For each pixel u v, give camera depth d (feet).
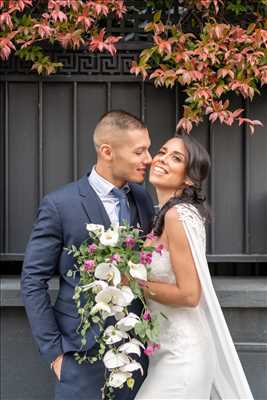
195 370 11.12
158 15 14.89
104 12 14.51
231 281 15.49
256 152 15.65
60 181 15.79
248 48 14.66
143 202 12.12
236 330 14.88
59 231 11.10
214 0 14.62
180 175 11.44
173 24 15.53
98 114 15.72
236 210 15.74
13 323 14.99
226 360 11.37
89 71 15.62
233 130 15.64
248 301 14.58
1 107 15.72
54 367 11.27
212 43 14.62
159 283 11.09
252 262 16.02
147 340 11.14
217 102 15.12
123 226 10.89
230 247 15.78
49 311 11.08
